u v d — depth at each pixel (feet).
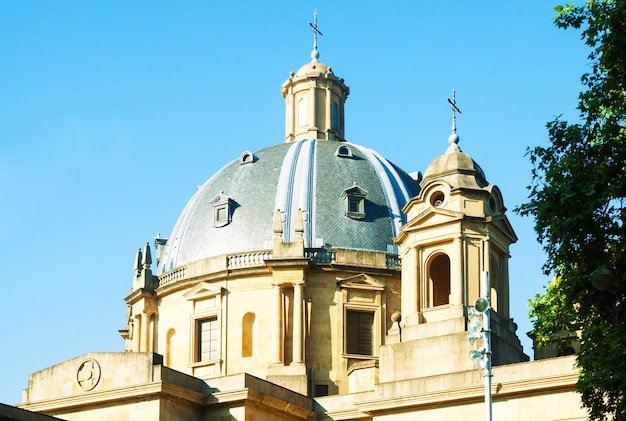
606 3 169.27
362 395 251.39
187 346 295.48
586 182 161.58
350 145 327.67
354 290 290.97
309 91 340.80
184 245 311.06
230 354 288.30
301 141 326.24
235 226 304.50
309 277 290.76
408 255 254.88
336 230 299.38
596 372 157.38
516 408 223.10
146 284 310.24
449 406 230.07
